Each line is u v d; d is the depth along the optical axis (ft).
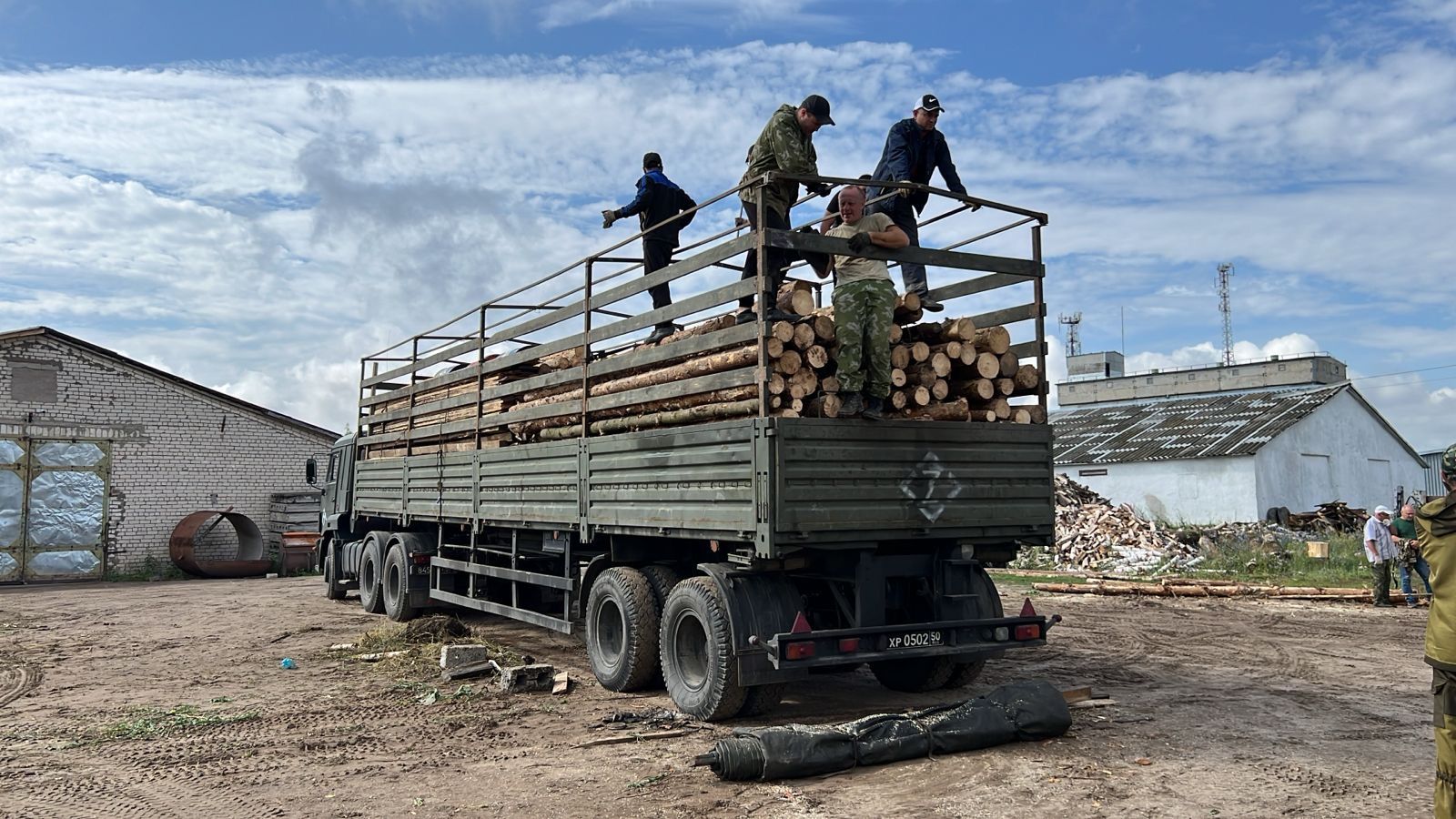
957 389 22.88
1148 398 151.33
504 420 31.58
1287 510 87.35
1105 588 50.96
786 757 17.22
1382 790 16.17
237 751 20.13
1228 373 143.84
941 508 21.26
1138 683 26.32
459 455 35.01
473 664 28.32
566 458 27.14
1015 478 22.63
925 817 15.07
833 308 21.29
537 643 35.42
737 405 20.38
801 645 19.94
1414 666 29.12
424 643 33.91
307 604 50.11
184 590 60.64
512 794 16.81
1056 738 19.80
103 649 35.32
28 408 67.97
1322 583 53.21
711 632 21.29
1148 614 42.63
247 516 73.41
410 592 40.34
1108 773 17.21
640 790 16.90
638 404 24.21
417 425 40.78
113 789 17.58
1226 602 47.55
